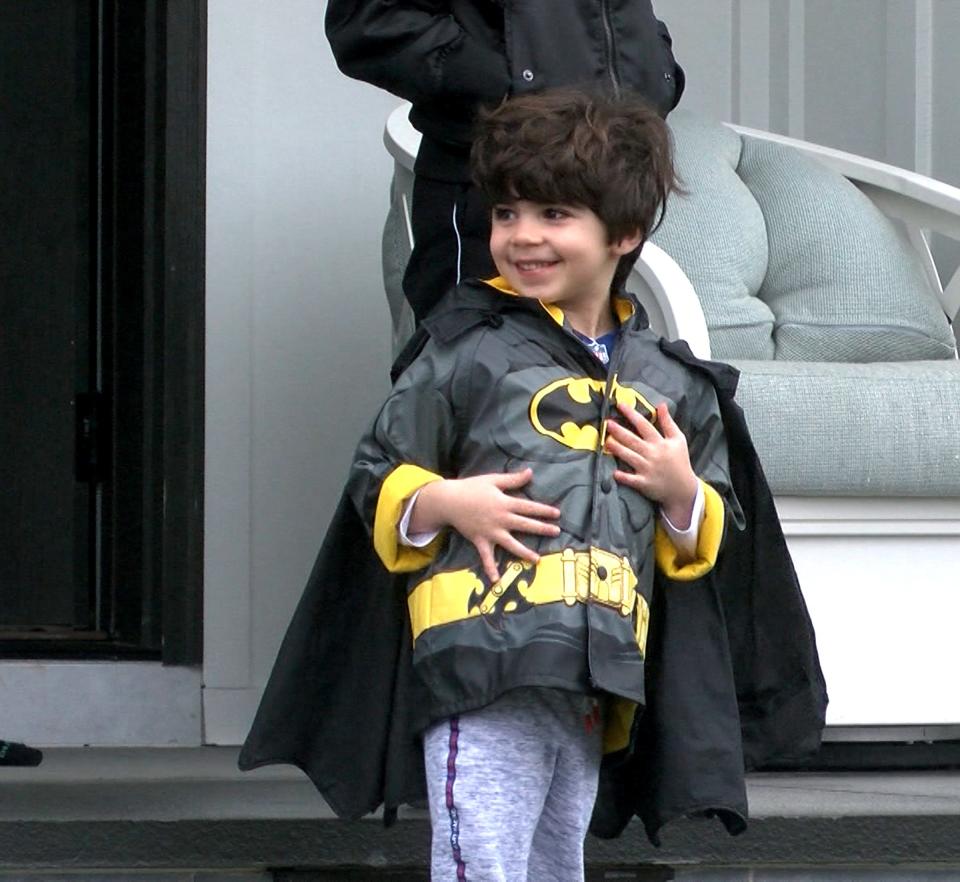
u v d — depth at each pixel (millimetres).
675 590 5273
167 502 8391
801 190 8820
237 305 8562
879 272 8555
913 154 9477
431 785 4906
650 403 5164
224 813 6223
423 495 4926
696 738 5137
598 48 6242
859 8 9836
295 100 8703
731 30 10141
